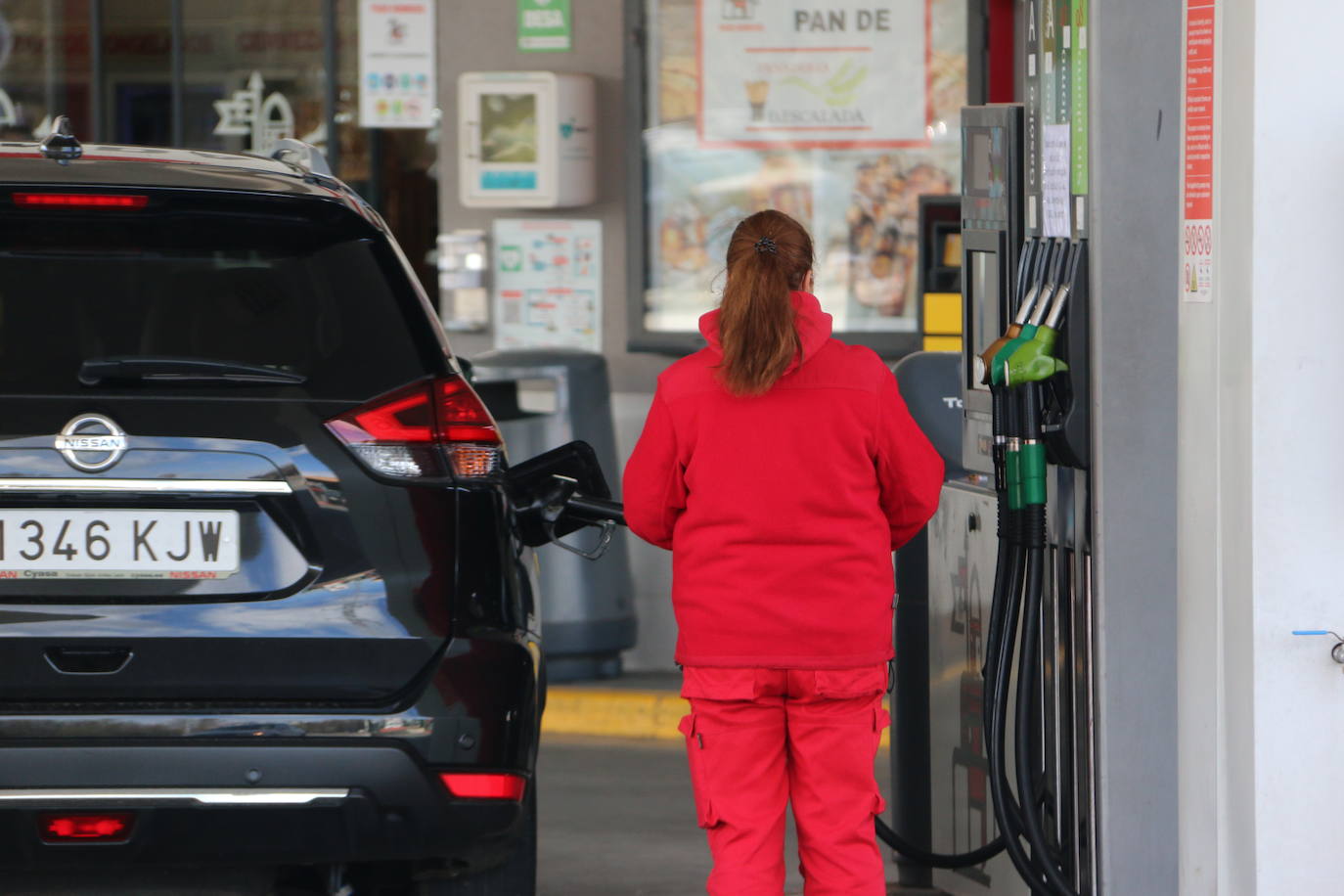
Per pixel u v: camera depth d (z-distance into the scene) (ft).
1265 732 42.37
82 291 41.96
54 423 40.52
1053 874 45.32
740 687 43.19
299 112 104.58
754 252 42.73
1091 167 43.83
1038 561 45.32
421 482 42.06
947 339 80.53
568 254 99.30
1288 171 41.42
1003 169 48.21
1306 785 42.52
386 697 41.27
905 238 98.07
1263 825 42.55
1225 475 42.96
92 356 41.37
